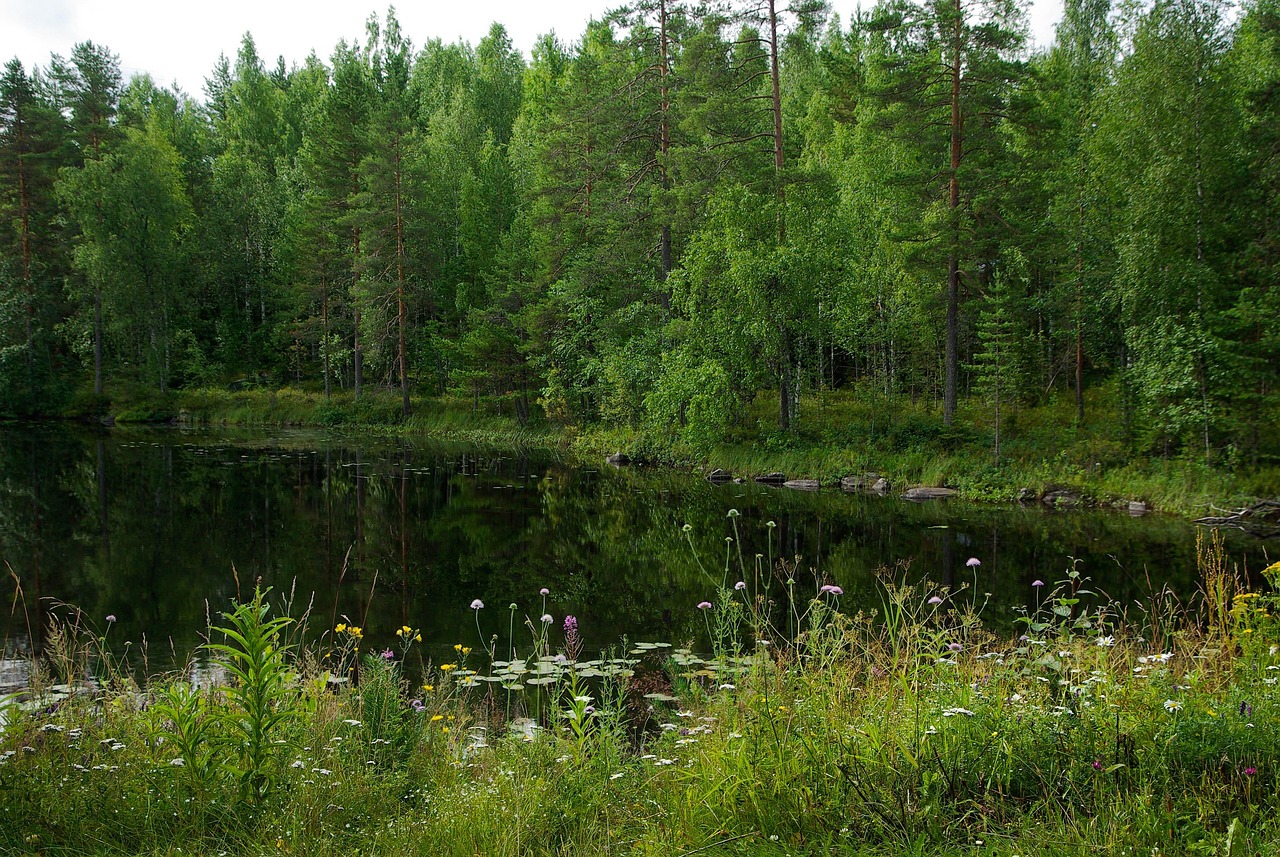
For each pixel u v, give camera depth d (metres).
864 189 26.02
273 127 57.78
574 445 29.48
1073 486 17.31
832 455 20.88
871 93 21.22
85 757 4.21
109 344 42.97
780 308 20.47
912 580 10.58
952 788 3.31
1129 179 18.38
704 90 23.28
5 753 4.00
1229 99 17.02
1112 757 3.41
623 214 27.27
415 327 40.28
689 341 21.91
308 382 42.84
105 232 38.31
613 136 27.45
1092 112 21.92
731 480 21.25
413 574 11.27
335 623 8.84
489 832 3.30
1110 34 28.41
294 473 21.70
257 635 3.80
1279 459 16.38
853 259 21.38
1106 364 23.78
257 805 3.61
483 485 20.11
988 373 22.52
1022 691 4.42
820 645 5.60
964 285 23.17
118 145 41.00
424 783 4.14
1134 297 17.23
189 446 28.47
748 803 3.39
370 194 34.91
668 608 9.51
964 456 19.50
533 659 7.55
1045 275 26.36
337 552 12.55
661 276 27.91
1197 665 4.89
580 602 9.82
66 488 18.55
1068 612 5.61
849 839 3.05
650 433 23.92
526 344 32.09
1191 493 15.87
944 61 20.94
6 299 38.28
